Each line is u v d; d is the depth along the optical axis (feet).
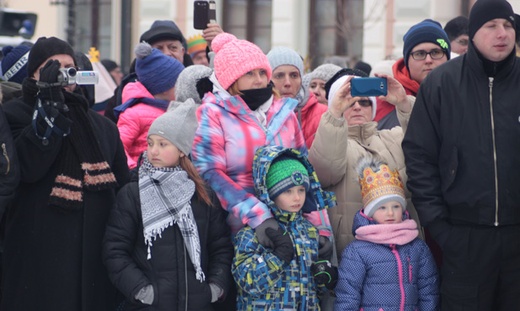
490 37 30.01
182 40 43.32
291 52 36.60
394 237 30.50
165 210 29.55
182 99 35.29
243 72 31.12
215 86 31.83
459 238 30.27
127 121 35.99
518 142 29.96
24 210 29.48
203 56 49.49
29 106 29.53
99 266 29.91
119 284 29.17
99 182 29.68
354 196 31.91
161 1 83.46
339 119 31.07
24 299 29.30
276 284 29.50
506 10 30.19
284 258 29.17
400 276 30.45
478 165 29.96
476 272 30.22
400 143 32.91
